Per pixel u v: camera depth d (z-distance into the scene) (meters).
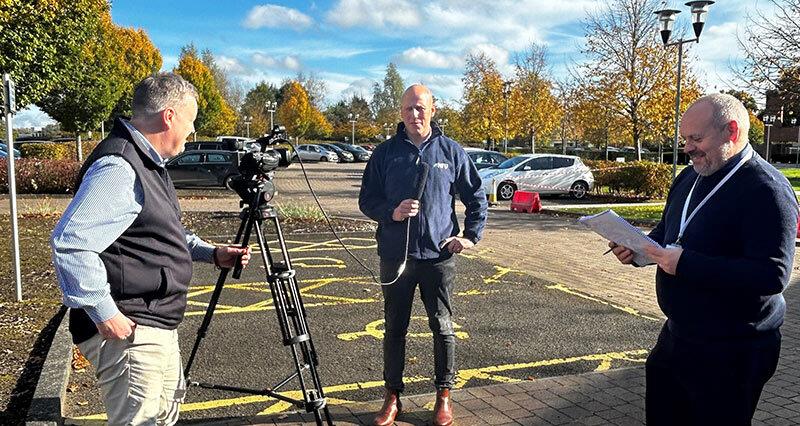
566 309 6.74
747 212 2.45
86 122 27.27
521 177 20.03
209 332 5.72
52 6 12.87
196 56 79.19
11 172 6.23
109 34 35.66
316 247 10.40
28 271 7.65
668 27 15.52
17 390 4.19
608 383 4.57
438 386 3.86
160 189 2.64
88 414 4.01
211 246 3.32
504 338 5.74
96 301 2.37
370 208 3.90
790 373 4.84
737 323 2.54
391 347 3.88
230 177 3.45
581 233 12.57
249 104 87.56
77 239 2.33
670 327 2.78
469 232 3.91
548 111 40.66
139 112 2.62
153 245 2.61
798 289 7.80
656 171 19.83
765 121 27.70
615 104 25.91
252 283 7.70
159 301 2.67
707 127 2.51
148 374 2.63
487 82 42.00
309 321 6.17
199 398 4.32
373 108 102.62
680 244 2.67
